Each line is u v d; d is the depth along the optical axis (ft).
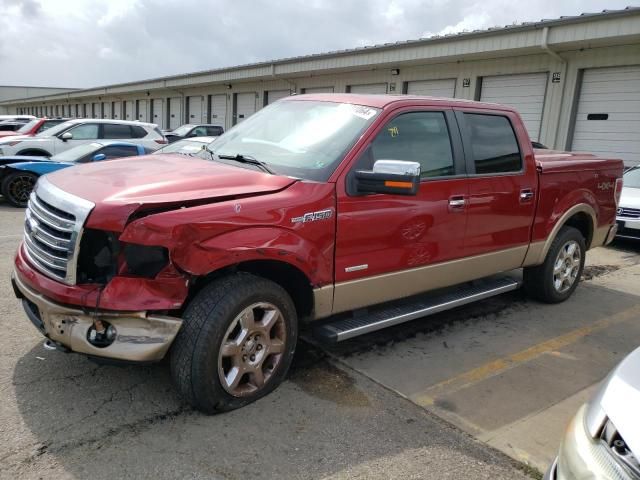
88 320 9.50
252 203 10.32
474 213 14.58
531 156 16.42
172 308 9.62
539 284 18.26
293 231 10.78
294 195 10.93
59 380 11.62
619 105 42.73
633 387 6.95
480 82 52.85
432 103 13.99
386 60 57.00
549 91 46.68
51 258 9.91
